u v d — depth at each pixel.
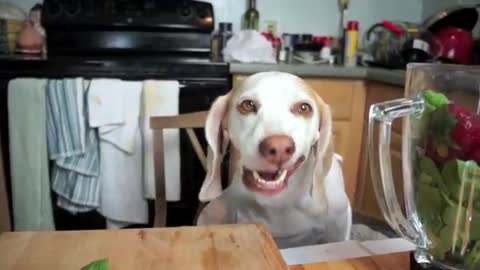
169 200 1.85
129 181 1.81
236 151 0.85
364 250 0.62
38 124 1.73
